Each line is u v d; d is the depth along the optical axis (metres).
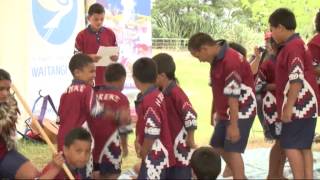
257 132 7.60
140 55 8.29
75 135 3.84
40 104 7.26
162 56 4.48
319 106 4.64
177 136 4.42
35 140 6.98
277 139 5.01
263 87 5.11
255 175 5.55
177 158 4.42
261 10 14.05
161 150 4.13
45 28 7.34
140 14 8.27
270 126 5.06
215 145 4.73
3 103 4.37
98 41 6.67
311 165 4.63
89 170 4.33
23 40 7.11
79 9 7.76
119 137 4.64
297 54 4.42
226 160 4.76
